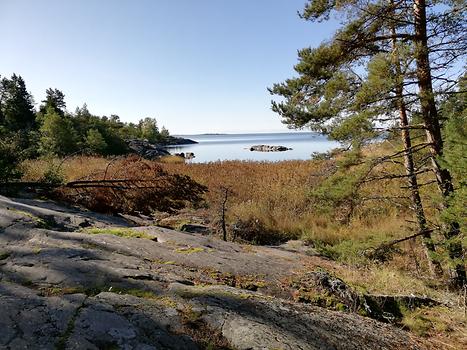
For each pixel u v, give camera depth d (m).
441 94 6.51
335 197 7.64
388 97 6.53
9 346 1.69
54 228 4.18
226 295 2.90
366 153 7.62
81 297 2.32
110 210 6.88
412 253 8.56
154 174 8.11
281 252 6.36
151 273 3.04
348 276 5.62
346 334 2.78
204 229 9.18
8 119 55.22
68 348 1.76
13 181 7.03
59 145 34.81
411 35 6.75
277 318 2.69
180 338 2.10
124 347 1.86
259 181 15.99
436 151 6.75
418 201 7.93
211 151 76.44
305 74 7.91
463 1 6.14
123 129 89.25
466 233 5.29
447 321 4.14
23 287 2.37
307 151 66.81
